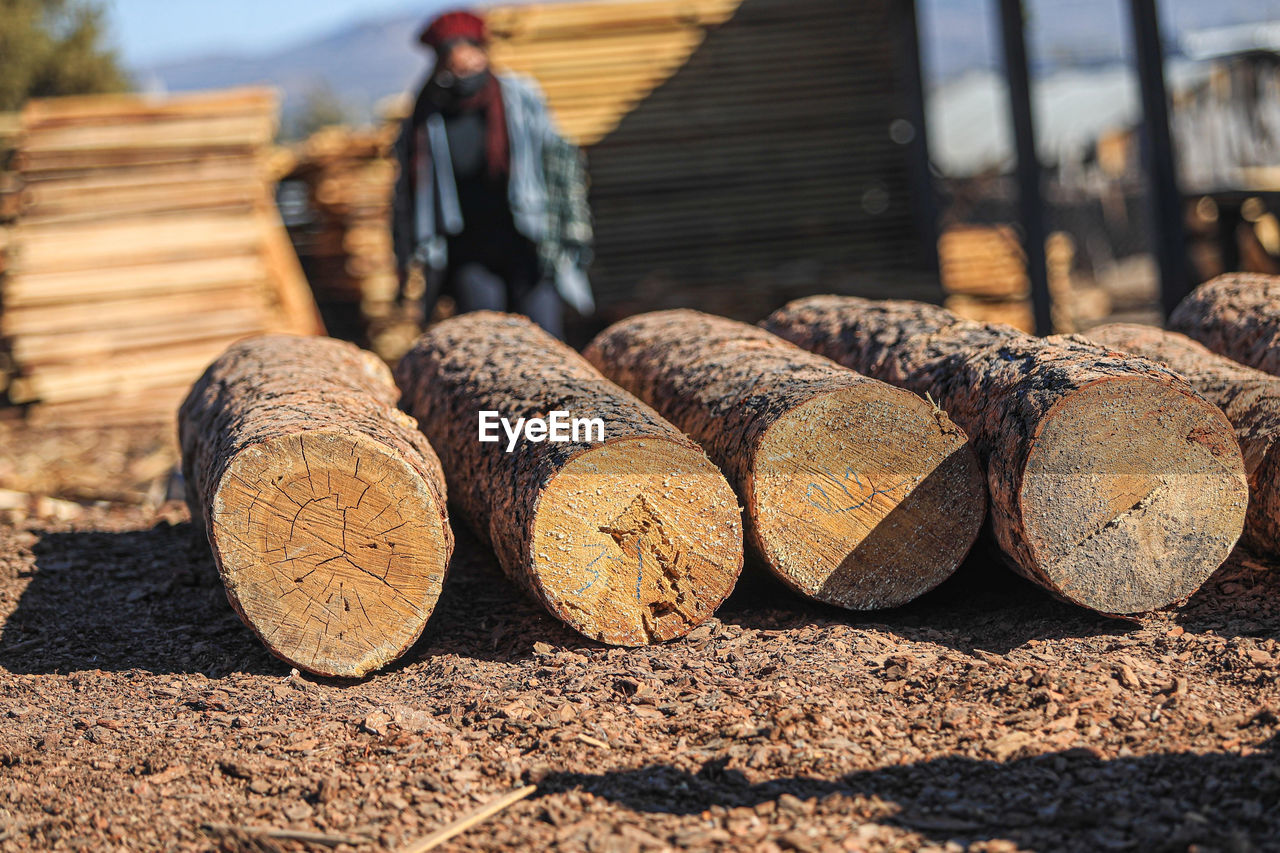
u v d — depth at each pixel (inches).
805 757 123.2
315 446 148.3
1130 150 883.4
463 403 191.8
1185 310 222.4
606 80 501.0
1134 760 118.1
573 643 161.0
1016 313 502.0
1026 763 119.5
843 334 208.4
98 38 1033.5
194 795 121.1
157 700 147.8
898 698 138.2
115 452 325.1
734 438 166.4
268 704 144.8
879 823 109.7
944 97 1274.6
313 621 150.3
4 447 335.0
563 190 290.8
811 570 161.5
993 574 183.0
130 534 229.8
